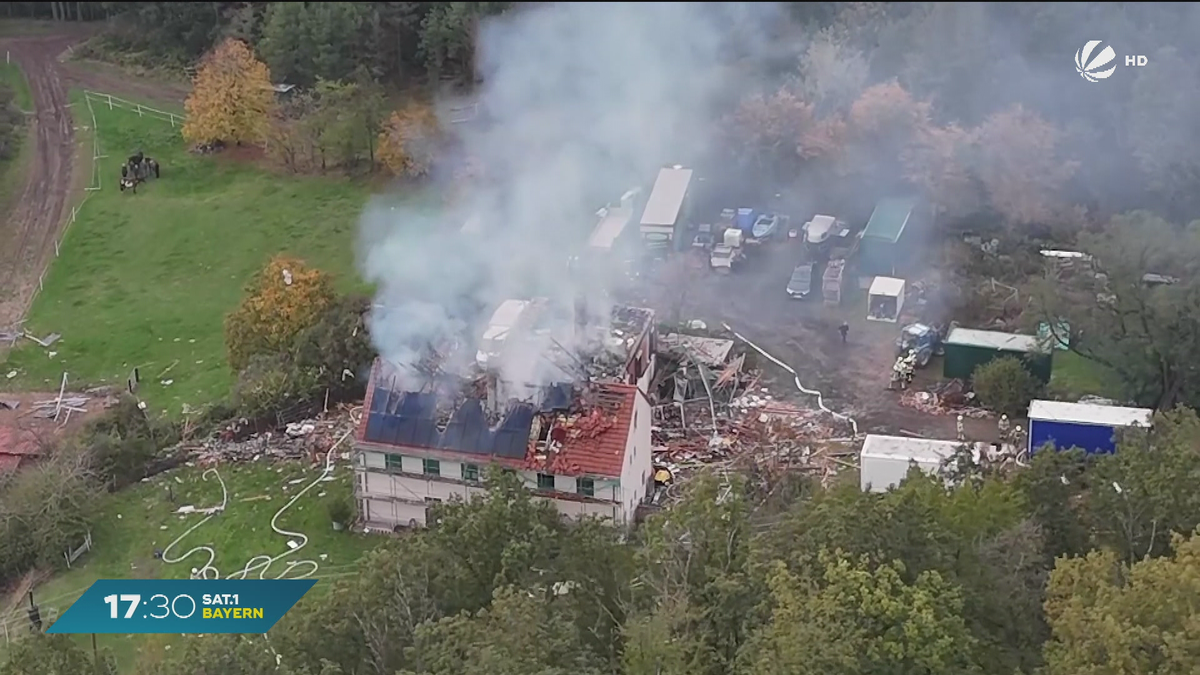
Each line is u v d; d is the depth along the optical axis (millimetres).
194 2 130000
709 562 44750
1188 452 50219
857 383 77500
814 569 41656
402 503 63781
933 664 38594
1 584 61531
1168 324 68750
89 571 62094
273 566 62000
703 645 41031
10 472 67562
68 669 42375
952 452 62906
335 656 42312
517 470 60750
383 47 125250
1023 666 42031
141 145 112812
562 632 40844
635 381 71500
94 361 82062
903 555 42031
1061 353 79562
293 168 108688
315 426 73250
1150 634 39594
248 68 111312
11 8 138375
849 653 37656
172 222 100438
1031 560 45500
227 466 70250
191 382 79188
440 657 38906
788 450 69688
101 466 68125
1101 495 48688
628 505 61969
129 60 129000
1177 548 42656
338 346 74875
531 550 44750
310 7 124875
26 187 105562
